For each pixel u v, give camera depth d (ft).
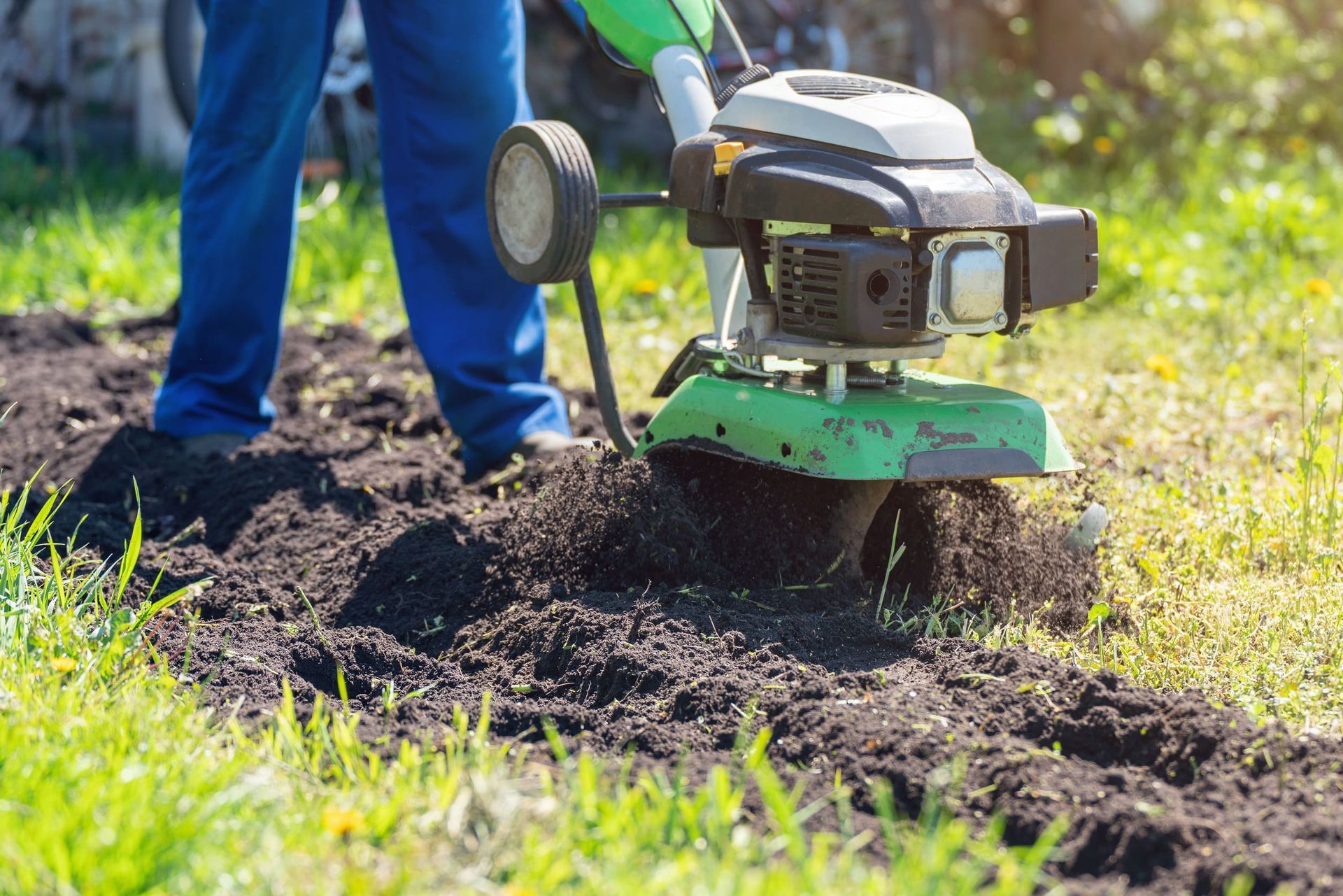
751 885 5.42
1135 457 12.92
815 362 9.68
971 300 8.64
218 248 13.17
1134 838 6.35
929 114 8.91
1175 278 19.15
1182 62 29.76
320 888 5.50
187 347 13.71
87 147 27.58
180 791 6.14
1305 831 6.38
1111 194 24.48
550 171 9.60
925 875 5.69
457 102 12.34
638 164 28.35
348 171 26.99
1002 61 32.09
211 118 12.80
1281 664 8.54
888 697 7.79
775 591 9.58
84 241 20.62
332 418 14.73
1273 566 10.36
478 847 5.97
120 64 28.25
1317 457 12.06
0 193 23.75
